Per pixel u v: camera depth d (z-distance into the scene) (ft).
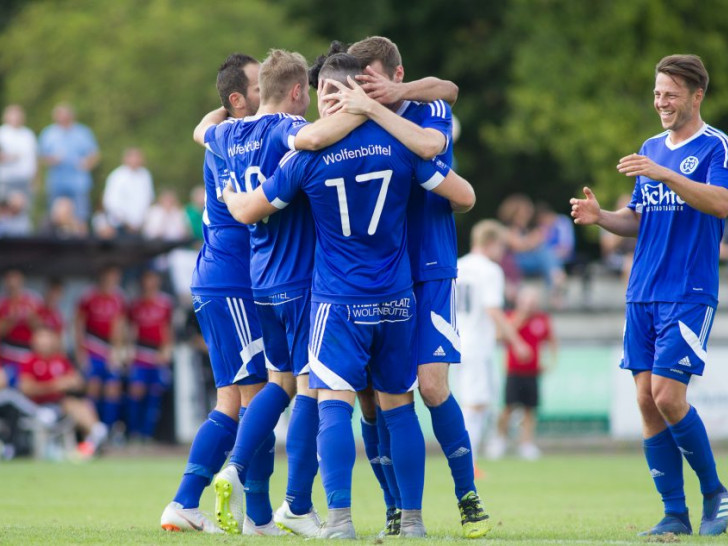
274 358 78.18
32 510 100.99
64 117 238.27
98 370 201.87
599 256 394.93
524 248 238.27
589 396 205.77
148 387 205.26
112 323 202.80
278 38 383.65
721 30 352.90
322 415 72.54
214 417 80.64
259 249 76.84
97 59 381.19
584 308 224.94
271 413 77.46
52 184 236.63
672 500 81.20
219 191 80.43
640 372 81.51
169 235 238.48
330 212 71.92
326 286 72.43
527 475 148.05
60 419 182.09
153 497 115.55
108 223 227.40
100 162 366.22
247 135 76.74
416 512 74.23
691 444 78.95
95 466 161.48
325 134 70.69
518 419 207.72
